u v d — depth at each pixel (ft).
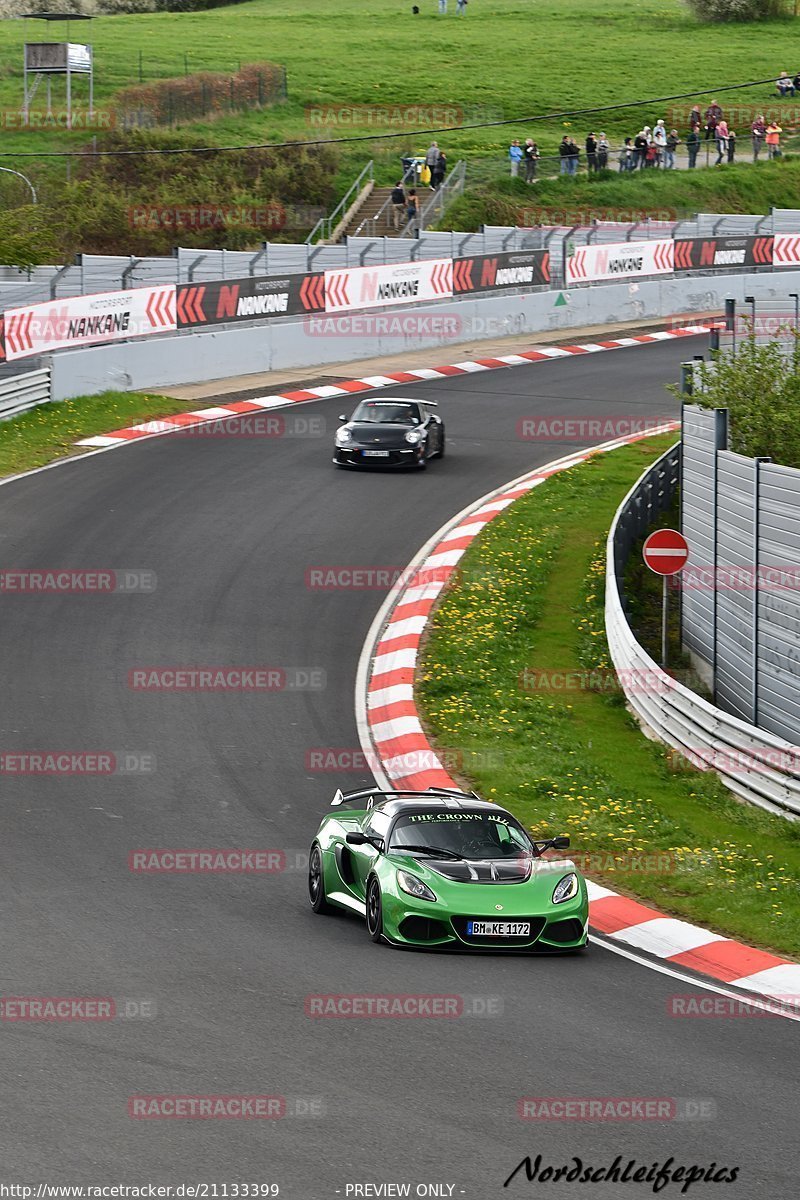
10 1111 59.52
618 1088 65.57
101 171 458.09
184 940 87.76
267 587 185.37
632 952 93.35
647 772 141.79
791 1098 65.67
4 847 106.01
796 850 120.88
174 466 236.22
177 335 299.17
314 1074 65.26
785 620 146.10
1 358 252.83
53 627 166.61
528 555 203.62
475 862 93.76
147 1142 57.16
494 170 496.23
